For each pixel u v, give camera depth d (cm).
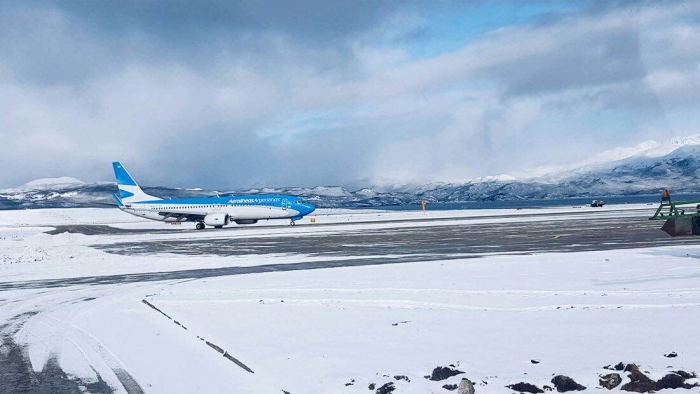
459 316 1567
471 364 1067
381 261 3356
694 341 1169
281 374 1095
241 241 5644
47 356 1361
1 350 1447
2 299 2422
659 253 3048
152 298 2227
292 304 1914
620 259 2828
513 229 6075
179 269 3394
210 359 1256
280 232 6988
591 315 1497
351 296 2009
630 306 1611
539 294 1898
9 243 6638
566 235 4850
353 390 967
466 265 2878
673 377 920
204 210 8775
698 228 2828
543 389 914
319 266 3209
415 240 4991
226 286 2477
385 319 1569
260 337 1423
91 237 7194
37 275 3397
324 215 15325
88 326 1742
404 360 1127
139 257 4334
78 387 1097
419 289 2095
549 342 1212
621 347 1141
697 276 2159
